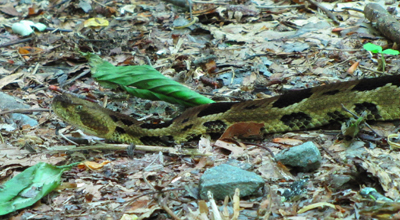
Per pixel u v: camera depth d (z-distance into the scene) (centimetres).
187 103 1006
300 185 675
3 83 1158
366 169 657
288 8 1549
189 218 598
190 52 1291
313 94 906
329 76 1102
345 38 1292
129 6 1633
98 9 1595
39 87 1159
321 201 630
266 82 1109
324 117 896
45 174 721
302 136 870
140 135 920
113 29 1465
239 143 849
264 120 909
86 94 1113
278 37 1344
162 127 916
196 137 938
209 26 1459
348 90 891
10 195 685
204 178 663
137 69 1012
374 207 575
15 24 1459
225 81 1134
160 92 1002
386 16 1292
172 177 739
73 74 1225
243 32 1401
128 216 634
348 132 811
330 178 675
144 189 706
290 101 909
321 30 1357
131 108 1057
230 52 1271
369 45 1046
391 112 866
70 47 1345
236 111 921
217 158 805
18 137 921
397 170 692
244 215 615
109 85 1023
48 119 995
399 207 566
